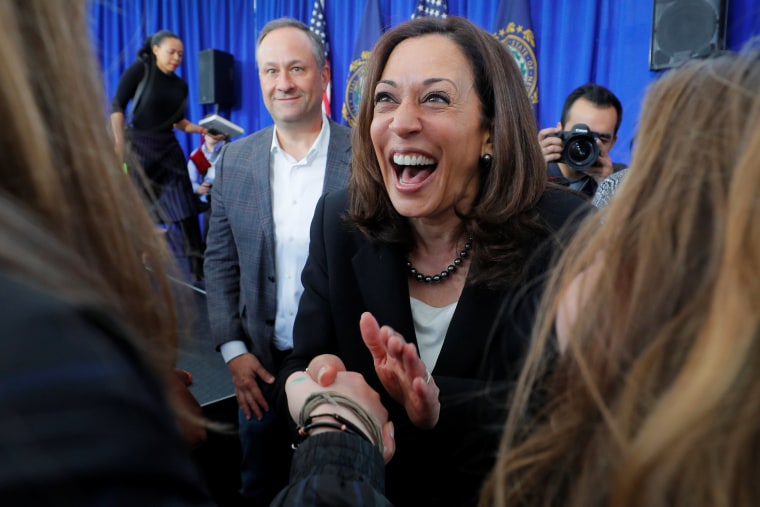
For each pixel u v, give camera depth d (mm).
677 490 266
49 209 248
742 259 270
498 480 374
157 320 340
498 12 3109
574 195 851
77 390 185
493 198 775
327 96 3709
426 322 839
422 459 747
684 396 267
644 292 321
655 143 356
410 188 796
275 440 1459
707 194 315
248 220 1425
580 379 348
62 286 209
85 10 311
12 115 237
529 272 745
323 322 901
